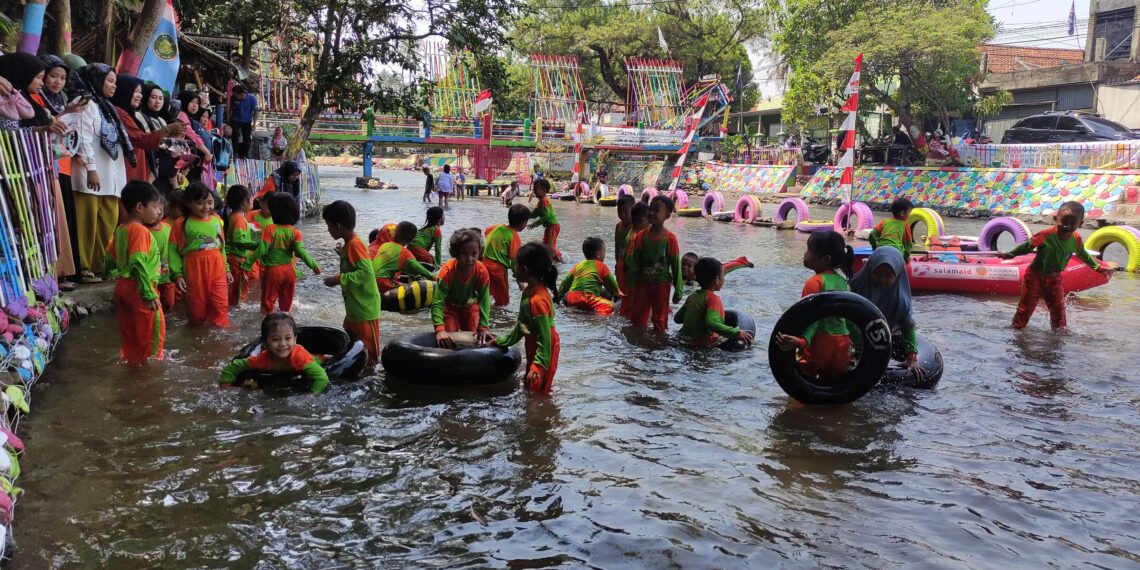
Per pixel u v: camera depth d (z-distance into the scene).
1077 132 25.66
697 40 42.44
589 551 3.19
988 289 10.20
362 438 4.34
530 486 3.80
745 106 48.53
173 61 11.28
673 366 6.09
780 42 33.41
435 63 31.59
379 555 3.12
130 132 7.85
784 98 33.59
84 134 7.13
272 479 3.76
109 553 3.05
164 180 8.65
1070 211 7.48
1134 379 5.95
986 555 3.24
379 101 19.11
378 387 5.25
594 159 35.03
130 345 5.50
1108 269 7.76
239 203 7.93
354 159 76.19
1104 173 21.88
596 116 41.19
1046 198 23.02
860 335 5.21
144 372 5.27
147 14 10.93
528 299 5.28
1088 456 4.38
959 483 3.97
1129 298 9.85
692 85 43.88
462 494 3.69
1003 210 23.89
